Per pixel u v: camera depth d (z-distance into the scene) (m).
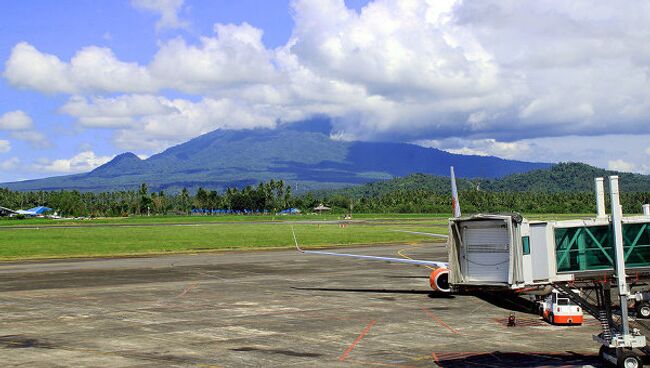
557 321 31.59
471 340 27.94
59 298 41.06
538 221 23.41
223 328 30.80
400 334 29.30
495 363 23.80
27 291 44.47
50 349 26.22
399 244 98.06
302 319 33.31
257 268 61.53
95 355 25.14
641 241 23.94
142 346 26.78
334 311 35.88
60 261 69.81
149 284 48.59
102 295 42.47
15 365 23.59
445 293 43.16
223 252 83.25
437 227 142.50
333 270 59.84
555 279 23.12
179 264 65.62
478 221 23.84
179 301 39.78
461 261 24.25
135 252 82.31
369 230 132.00
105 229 141.12
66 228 146.88
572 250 23.67
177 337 28.64
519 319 33.19
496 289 23.34
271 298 41.06
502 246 23.59
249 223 180.38
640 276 23.69
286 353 25.48
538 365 23.47
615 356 23.00
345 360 24.31
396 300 40.12
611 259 23.55
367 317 33.88
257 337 28.66
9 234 120.38
